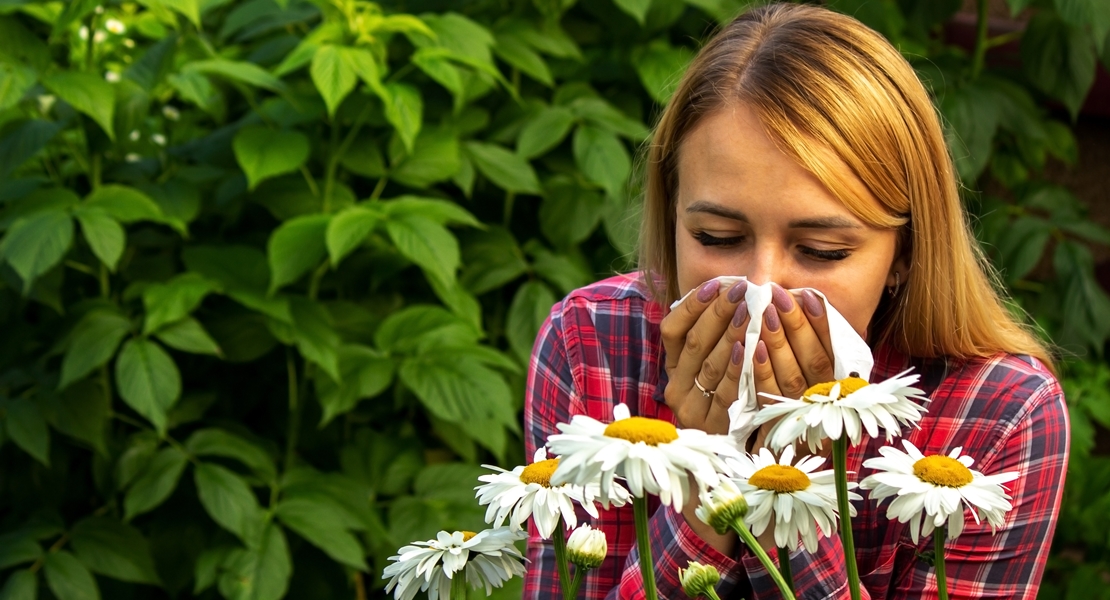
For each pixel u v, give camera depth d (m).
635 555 1.04
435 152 2.00
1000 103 2.33
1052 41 2.32
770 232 0.95
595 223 2.09
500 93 2.26
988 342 1.12
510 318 2.03
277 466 2.04
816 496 0.74
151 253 2.13
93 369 1.91
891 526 1.09
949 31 2.73
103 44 2.02
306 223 1.83
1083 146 2.76
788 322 0.93
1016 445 1.08
